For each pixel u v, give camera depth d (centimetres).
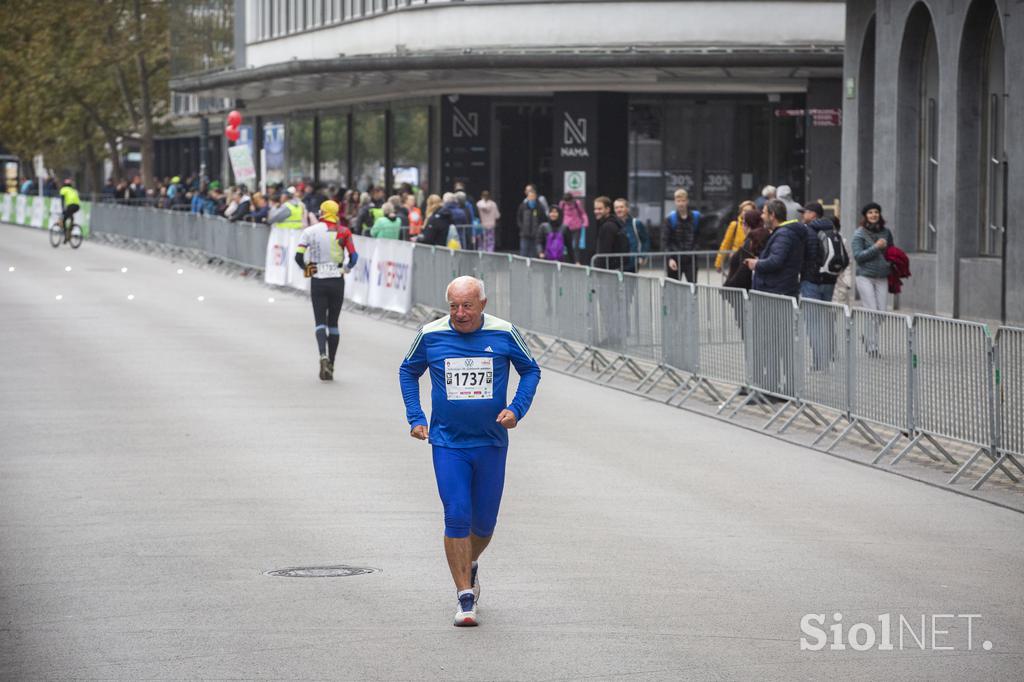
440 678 2055
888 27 7750
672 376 5084
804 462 3872
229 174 18150
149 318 7512
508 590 2541
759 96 11500
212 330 6975
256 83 12612
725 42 10906
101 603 2444
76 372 5481
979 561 2795
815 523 3125
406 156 12950
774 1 10850
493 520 2453
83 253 12900
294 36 14762
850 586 2589
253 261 10150
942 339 3681
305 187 11350
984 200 7062
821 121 9050
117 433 4184
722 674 2080
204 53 16538
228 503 3253
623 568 2702
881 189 7862
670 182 11544
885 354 3922
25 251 13025
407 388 2475
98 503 3247
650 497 3375
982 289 6906
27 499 3294
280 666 2109
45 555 2777
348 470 3647
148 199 15662
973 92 7031
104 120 18012
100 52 16850
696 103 11500
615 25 11094
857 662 2147
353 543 2877
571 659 2144
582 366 5894
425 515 3134
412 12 12150
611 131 11350
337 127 14438
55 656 2156
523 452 3956
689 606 2444
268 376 5406
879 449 4072
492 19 11525
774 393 4456
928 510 3284
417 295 7456
